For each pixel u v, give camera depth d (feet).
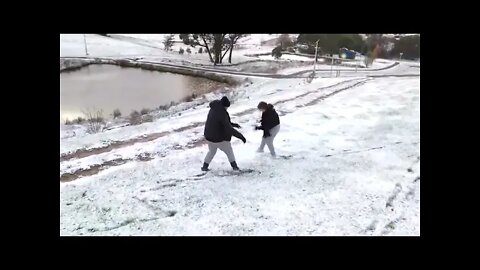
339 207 20.99
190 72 138.21
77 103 78.38
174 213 20.13
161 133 37.11
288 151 30.94
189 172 25.62
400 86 71.82
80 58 165.58
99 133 38.34
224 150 25.04
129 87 105.09
